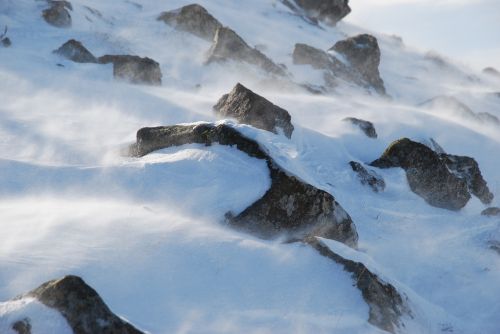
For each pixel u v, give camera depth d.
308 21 104.69
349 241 20.88
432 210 31.02
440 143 48.56
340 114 47.00
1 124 29.39
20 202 19.41
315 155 33.69
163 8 79.62
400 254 23.34
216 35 62.53
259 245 16.84
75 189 21.14
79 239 15.25
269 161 21.23
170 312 13.24
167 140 24.45
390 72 93.06
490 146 50.50
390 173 33.56
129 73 45.94
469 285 21.14
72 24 61.62
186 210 19.95
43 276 13.13
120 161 24.95
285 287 15.29
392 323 15.39
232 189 20.67
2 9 59.12
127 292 13.52
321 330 13.91
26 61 44.81
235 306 14.10
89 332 10.79
